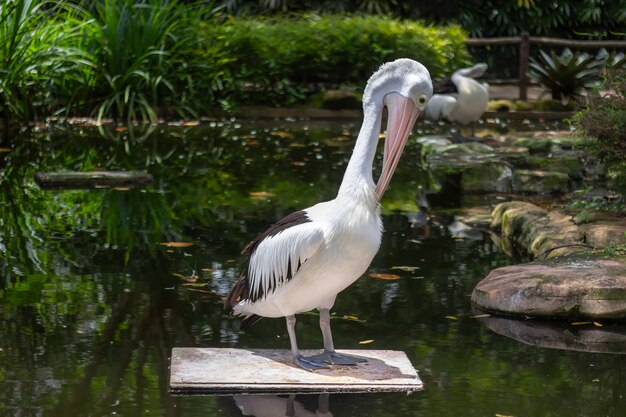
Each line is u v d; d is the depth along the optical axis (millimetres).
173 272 6180
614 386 4449
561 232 6637
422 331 5207
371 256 4254
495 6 20688
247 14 19266
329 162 10492
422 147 11016
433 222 7793
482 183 9055
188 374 4367
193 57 14359
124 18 13680
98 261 6402
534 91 16938
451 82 12258
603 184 9062
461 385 4434
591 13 20234
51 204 8102
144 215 7770
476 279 6160
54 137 11836
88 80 13516
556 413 4121
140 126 13094
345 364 4535
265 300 4426
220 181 9297
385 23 15445
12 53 11938
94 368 4559
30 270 6141
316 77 15344
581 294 5395
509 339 5098
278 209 8078
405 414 4078
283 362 4566
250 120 14141
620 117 6895
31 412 4035
